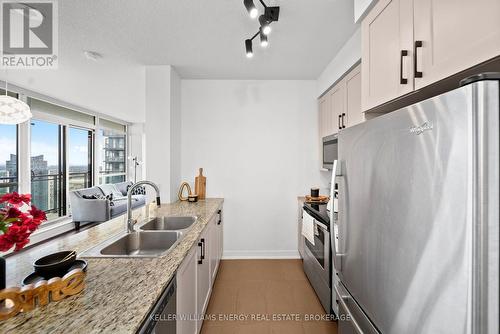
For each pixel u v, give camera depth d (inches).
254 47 94.1
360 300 44.1
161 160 111.8
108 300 33.8
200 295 70.3
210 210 97.3
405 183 31.6
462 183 23.9
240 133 131.1
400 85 44.7
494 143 22.3
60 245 56.7
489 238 22.5
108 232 67.5
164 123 111.5
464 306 23.7
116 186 239.6
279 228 131.7
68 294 34.3
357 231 44.9
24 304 30.9
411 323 30.5
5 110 89.1
